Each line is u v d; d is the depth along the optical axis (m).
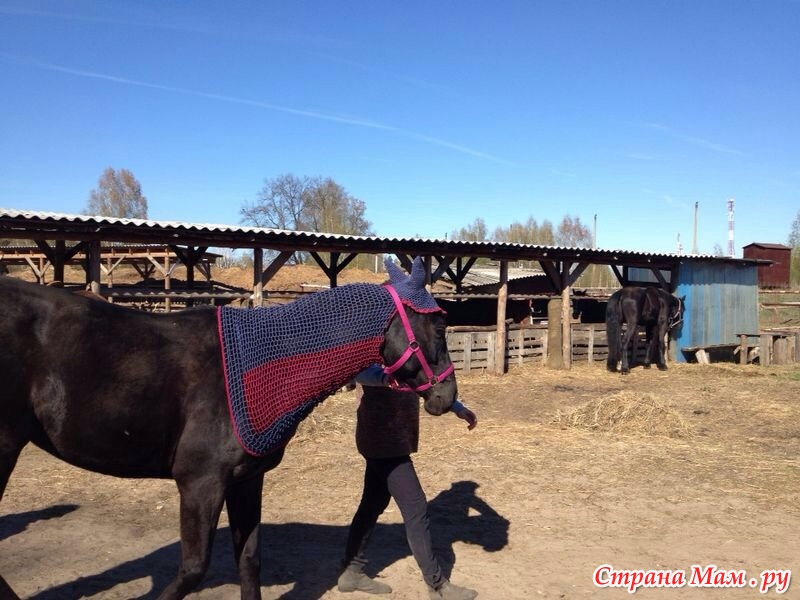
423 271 3.35
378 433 3.60
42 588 3.89
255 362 3.02
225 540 4.76
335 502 5.60
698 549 4.67
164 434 2.92
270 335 3.09
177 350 2.96
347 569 3.90
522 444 7.62
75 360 2.77
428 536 3.68
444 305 17.34
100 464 2.92
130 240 9.59
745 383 13.38
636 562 4.43
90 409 2.79
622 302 14.93
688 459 7.07
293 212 47.69
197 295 10.51
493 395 11.58
